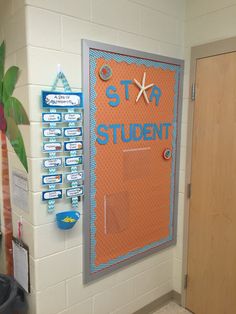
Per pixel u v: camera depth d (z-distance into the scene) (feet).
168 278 6.89
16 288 4.74
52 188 4.59
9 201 5.31
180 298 6.91
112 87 5.11
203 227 6.25
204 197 6.15
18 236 5.04
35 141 4.34
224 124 5.65
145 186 5.96
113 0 4.99
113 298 5.78
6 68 4.81
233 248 5.77
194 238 6.46
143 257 6.18
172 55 6.07
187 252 6.64
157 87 5.84
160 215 6.38
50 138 4.45
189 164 6.36
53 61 4.38
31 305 4.82
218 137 5.78
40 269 4.64
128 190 5.66
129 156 5.57
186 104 6.31
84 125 4.79
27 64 4.18
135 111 5.54
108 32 4.99
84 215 5.02
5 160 5.26
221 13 5.55
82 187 4.92
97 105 4.94
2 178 5.30
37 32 4.19
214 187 5.96
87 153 4.90
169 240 6.66
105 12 4.91
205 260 6.29
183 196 6.59
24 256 4.83
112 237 5.53
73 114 4.64
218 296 6.13
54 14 4.33
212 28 5.72
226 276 5.94
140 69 5.50
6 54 4.76
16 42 4.41
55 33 4.36
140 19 5.43
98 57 4.86
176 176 6.53
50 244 4.70
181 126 6.44
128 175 5.61
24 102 4.36
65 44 4.48
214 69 5.71
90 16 4.72
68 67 4.54
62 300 4.98
